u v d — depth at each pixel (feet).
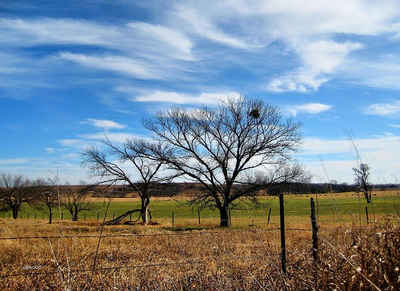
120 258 33.12
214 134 107.04
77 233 71.87
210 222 131.64
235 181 107.55
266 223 100.83
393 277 13.00
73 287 17.19
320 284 13.99
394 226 15.40
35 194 169.37
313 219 19.47
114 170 117.50
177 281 19.17
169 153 109.50
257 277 17.75
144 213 123.44
